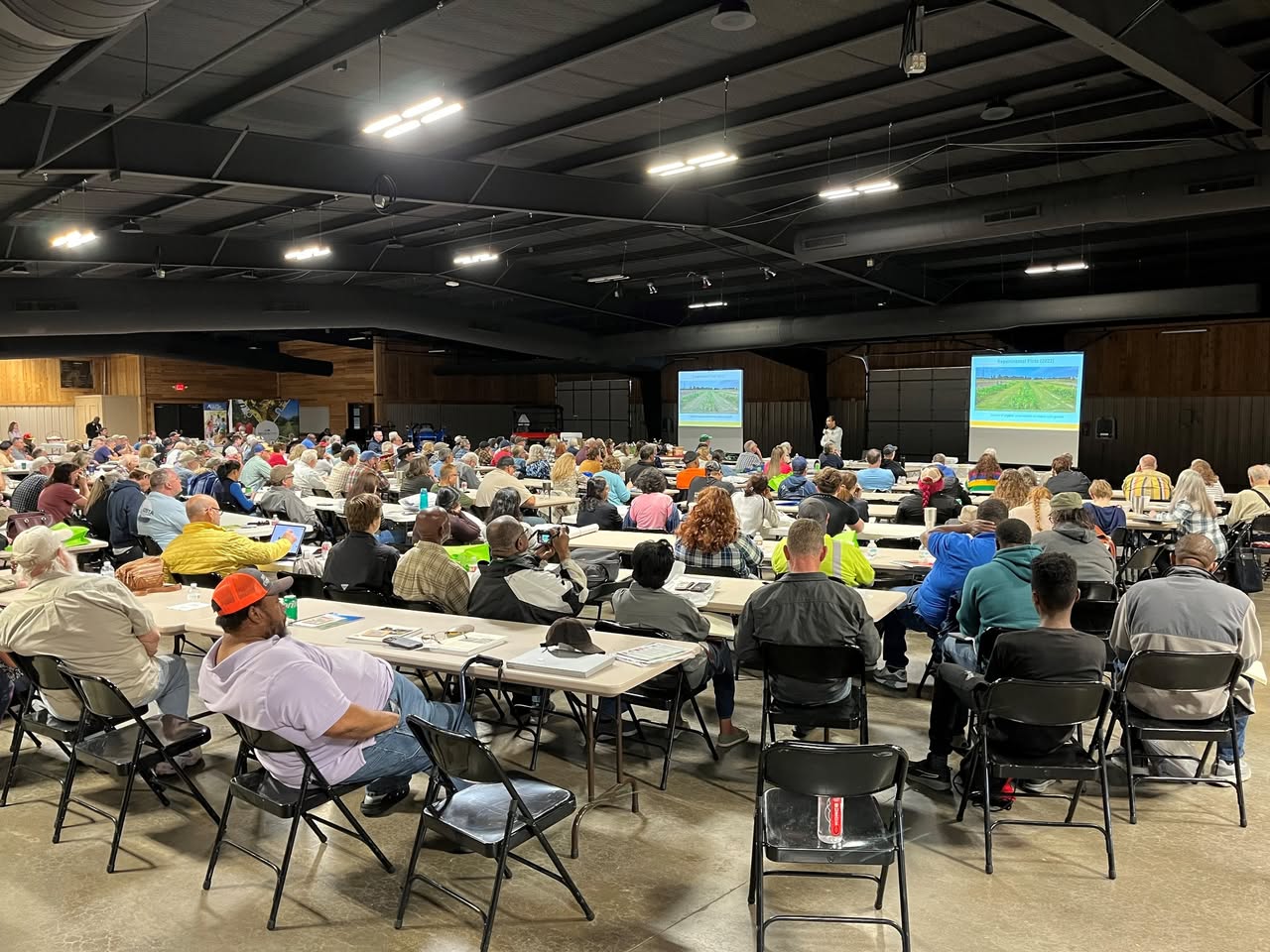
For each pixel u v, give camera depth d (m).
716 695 4.61
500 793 3.14
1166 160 10.20
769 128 9.31
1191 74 6.62
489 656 3.56
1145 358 17.52
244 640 3.10
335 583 5.09
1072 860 3.50
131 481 7.45
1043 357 16.20
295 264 15.34
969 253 15.09
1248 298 13.53
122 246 13.80
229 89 8.17
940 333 16.89
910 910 3.14
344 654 3.28
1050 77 7.77
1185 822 3.82
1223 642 3.77
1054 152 9.78
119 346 23.16
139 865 3.45
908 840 3.66
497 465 9.97
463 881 3.34
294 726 3.01
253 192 11.75
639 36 6.74
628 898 3.22
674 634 4.12
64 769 4.36
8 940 2.95
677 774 4.32
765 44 7.21
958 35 6.98
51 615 3.64
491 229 14.73
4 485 9.83
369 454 15.73
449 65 7.63
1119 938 2.96
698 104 8.57
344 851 3.57
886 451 12.66
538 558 5.00
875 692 5.53
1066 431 15.97
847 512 6.25
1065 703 3.34
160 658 4.13
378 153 9.72
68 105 8.30
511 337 21.31
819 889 3.28
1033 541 5.15
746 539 5.46
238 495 9.36
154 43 7.07
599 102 8.65
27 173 7.87
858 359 21.70
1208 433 16.78
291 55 7.39
